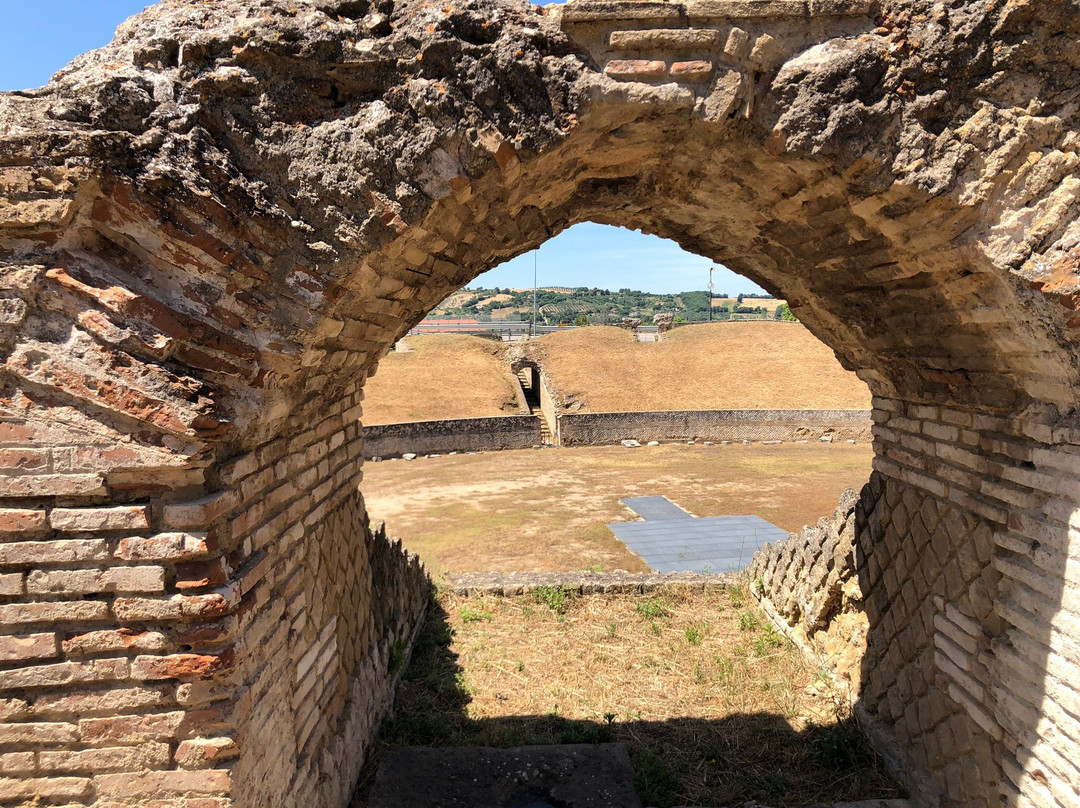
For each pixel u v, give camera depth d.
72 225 2.54
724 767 4.79
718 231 4.50
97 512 2.55
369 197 2.82
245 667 2.84
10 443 2.54
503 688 5.96
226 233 2.70
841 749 4.84
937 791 4.21
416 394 25.28
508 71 2.75
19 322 2.47
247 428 2.91
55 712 2.62
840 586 5.77
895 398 4.89
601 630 7.13
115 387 2.49
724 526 12.55
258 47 2.66
